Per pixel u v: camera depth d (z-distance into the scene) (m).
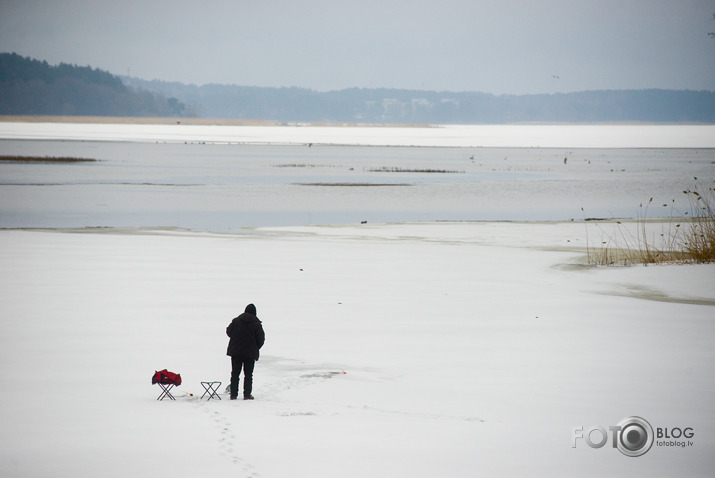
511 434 39.69
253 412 43.78
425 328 74.88
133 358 59.41
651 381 53.72
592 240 162.38
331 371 56.59
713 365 59.22
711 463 35.16
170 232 175.88
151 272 111.69
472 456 35.28
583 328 75.56
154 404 45.38
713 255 131.75
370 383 52.75
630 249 147.12
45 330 70.00
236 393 47.81
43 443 36.25
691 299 95.75
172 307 84.00
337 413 43.91
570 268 123.56
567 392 50.09
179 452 34.81
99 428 39.28
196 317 78.44
